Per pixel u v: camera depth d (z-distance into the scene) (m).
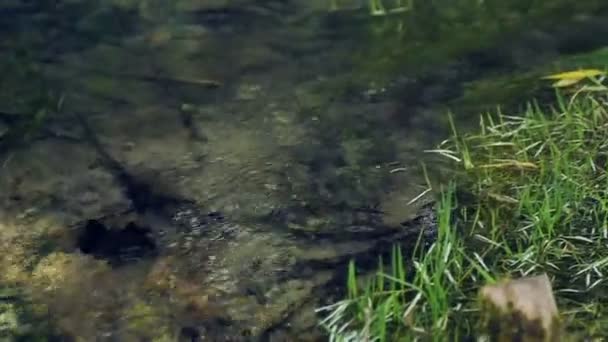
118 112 2.93
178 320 2.27
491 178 2.58
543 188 2.45
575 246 2.34
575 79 2.93
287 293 2.32
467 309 2.18
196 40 3.26
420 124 2.83
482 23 3.29
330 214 2.54
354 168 2.68
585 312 2.18
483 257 2.33
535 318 2.08
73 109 2.94
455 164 2.66
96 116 2.91
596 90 2.83
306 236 2.48
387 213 2.53
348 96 2.96
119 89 3.03
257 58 3.16
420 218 2.51
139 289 2.35
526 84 2.96
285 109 2.92
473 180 2.59
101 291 2.35
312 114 2.89
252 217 2.54
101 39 3.28
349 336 2.15
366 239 2.46
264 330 2.24
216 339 2.22
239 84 3.04
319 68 3.11
